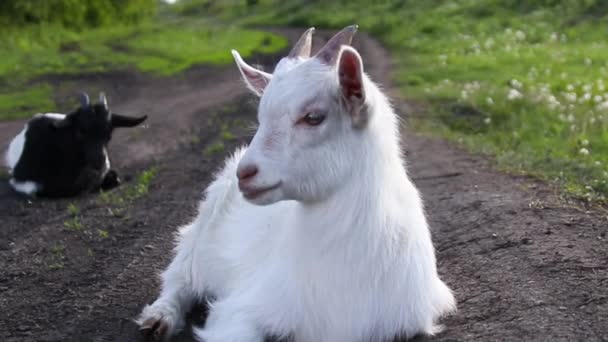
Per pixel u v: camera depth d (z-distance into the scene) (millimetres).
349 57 2404
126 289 2969
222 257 2768
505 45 10438
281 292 2539
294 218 2541
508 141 4848
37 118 4711
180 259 2865
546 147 4395
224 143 5727
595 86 6281
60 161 4449
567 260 2842
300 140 2441
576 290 2703
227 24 19906
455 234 3100
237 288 2684
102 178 4645
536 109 5590
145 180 4586
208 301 2750
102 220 3605
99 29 17125
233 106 7625
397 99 6781
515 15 12969
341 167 2463
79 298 2928
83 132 4527
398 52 11242
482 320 2631
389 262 2520
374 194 2494
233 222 2777
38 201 4387
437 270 2896
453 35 12117
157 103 8531
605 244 2920
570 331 2553
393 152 2533
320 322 2521
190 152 5578
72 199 4438
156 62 11648
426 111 6184
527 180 3609
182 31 16719
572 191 3334
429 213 3285
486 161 4238
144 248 3234
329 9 18516
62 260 3182
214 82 10008
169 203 3885
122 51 12984
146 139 6371
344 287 2506
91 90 9516
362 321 2520
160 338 2711
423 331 2578
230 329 2562
